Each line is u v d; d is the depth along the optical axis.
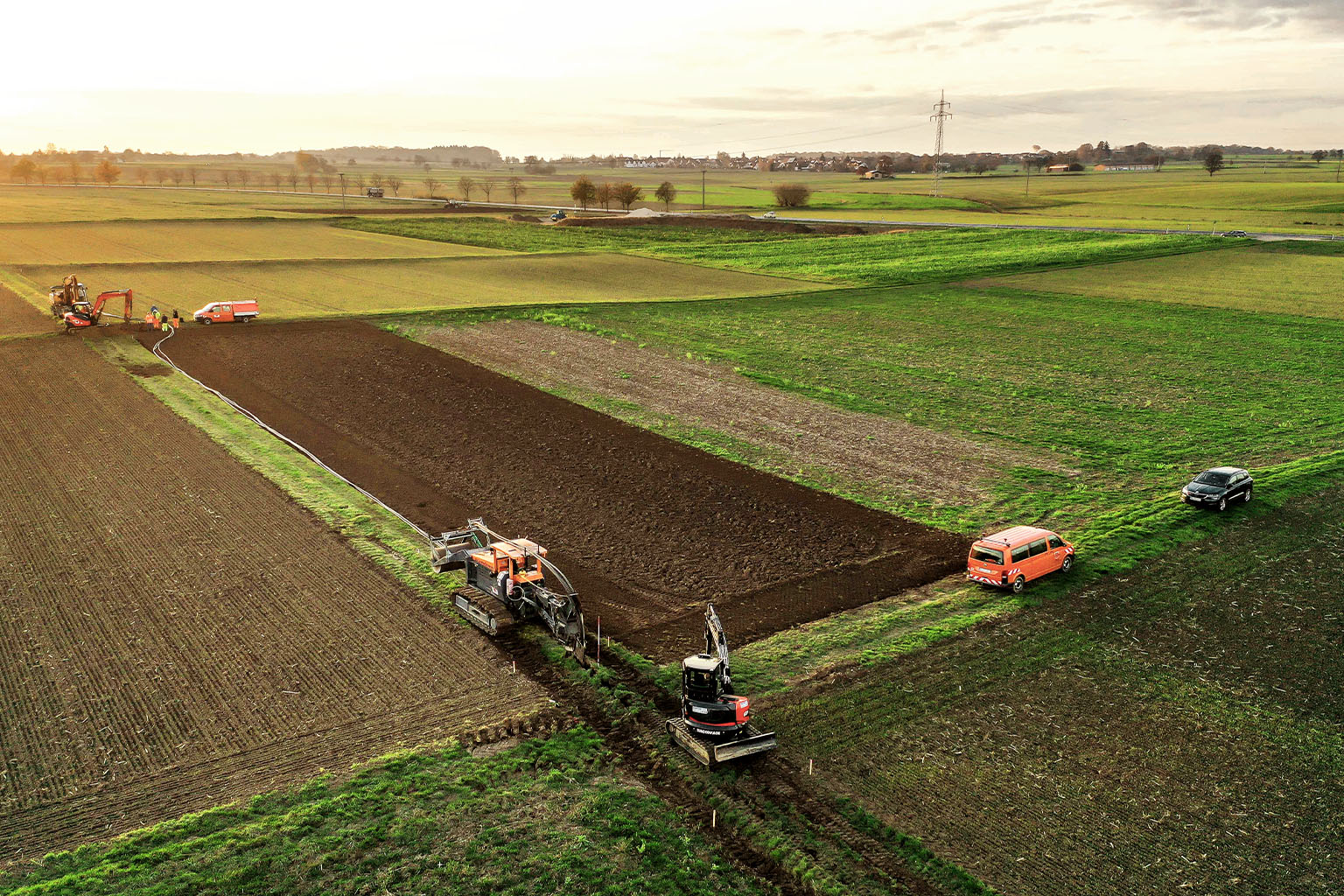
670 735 22.81
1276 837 19.20
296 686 24.67
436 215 179.88
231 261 107.12
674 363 64.06
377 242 135.50
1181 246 127.81
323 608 29.08
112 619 28.11
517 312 80.06
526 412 51.59
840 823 19.69
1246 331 76.81
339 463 43.31
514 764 21.41
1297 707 24.14
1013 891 17.72
